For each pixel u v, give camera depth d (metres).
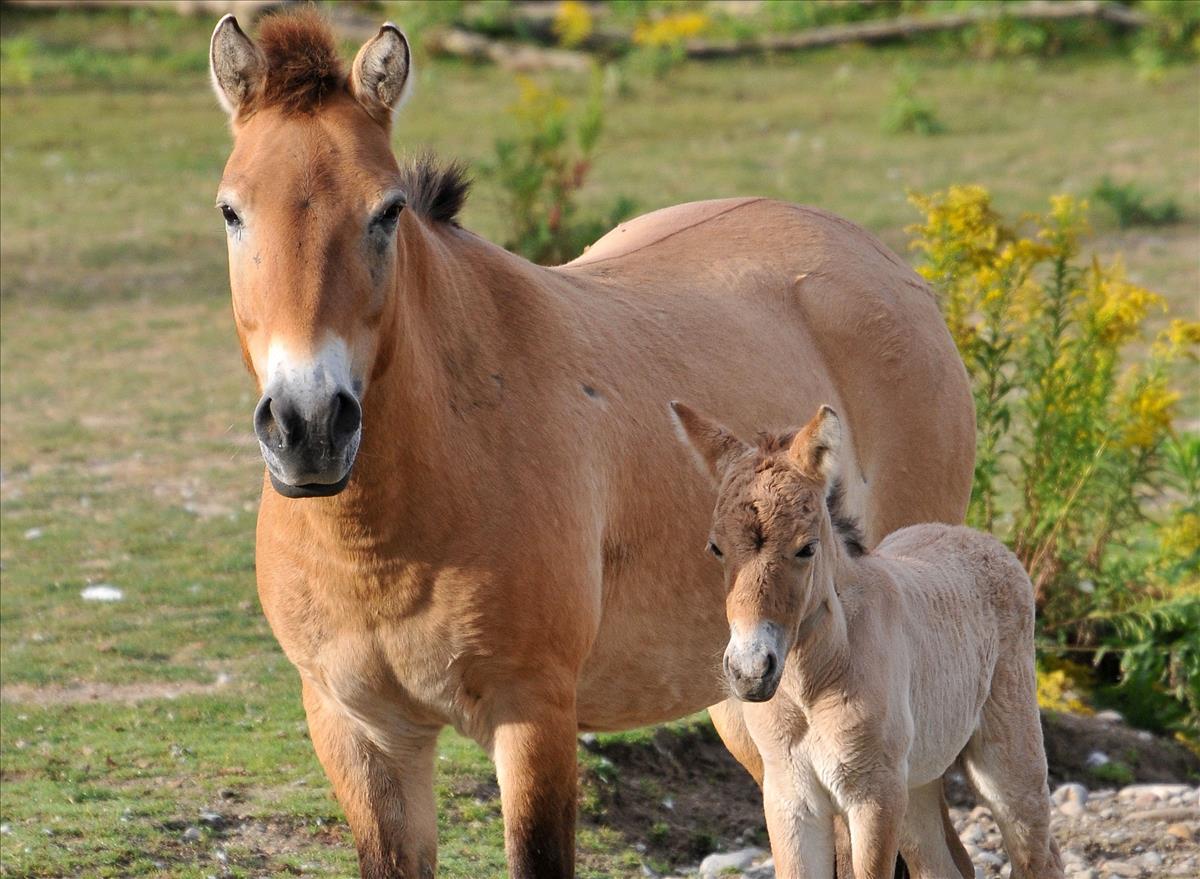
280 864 12.99
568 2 66.38
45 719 16.39
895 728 10.21
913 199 19.72
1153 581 20.11
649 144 52.44
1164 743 18.08
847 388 13.07
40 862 12.66
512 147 37.78
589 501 10.27
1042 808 11.80
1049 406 19.38
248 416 29.67
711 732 16.58
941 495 13.61
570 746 9.88
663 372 11.36
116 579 21.27
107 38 67.75
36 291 38.56
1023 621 11.92
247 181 8.67
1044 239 19.88
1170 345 22.80
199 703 16.88
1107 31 67.06
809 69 64.94
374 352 8.83
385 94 9.09
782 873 10.45
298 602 9.73
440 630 9.49
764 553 9.18
